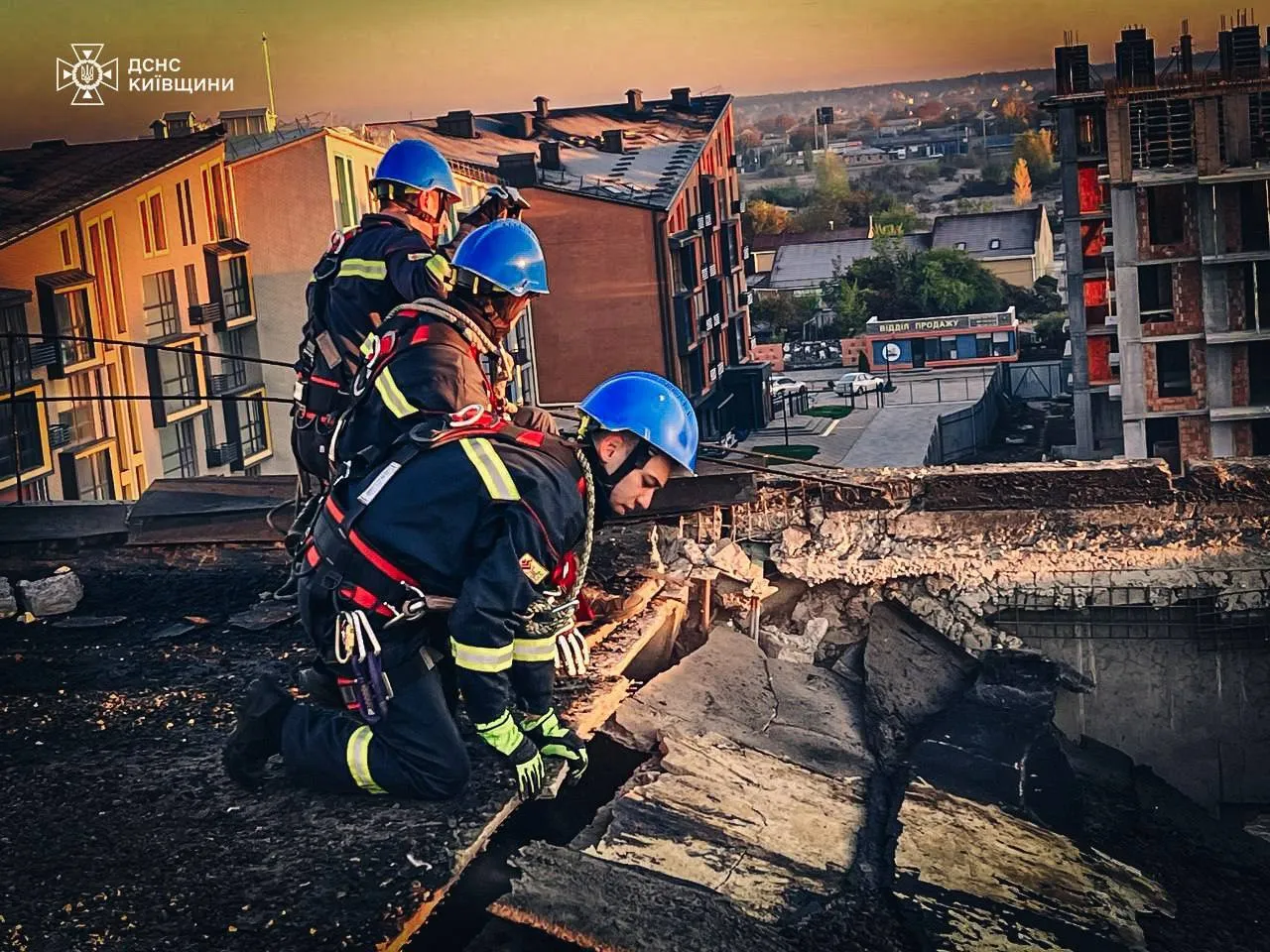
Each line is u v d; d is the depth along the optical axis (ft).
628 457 13.24
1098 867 17.39
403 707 13.37
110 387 121.19
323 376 17.38
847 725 20.62
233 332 135.03
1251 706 24.58
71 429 116.78
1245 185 131.34
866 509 25.34
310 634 13.58
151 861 13.03
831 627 24.82
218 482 25.82
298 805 13.98
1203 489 24.86
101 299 120.16
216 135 132.87
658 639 20.98
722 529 24.90
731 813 16.30
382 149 146.41
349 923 11.89
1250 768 24.76
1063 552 24.71
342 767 13.65
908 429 210.18
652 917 12.95
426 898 12.27
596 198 167.73
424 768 13.50
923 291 347.77
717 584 23.85
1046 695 22.24
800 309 351.25
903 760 19.94
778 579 25.07
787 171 588.50
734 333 211.41
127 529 24.00
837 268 364.79
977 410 201.77
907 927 14.65
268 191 134.31
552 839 16.30
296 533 17.34
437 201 17.80
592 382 172.24
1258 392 135.85
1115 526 24.94
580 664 14.11
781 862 15.51
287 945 11.62
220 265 131.95
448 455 12.61
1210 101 130.11
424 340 13.83
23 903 12.37
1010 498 25.12
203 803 14.16
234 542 23.41
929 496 25.27
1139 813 21.21
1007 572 24.61
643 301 170.09
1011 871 16.40
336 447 13.91
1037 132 579.89
